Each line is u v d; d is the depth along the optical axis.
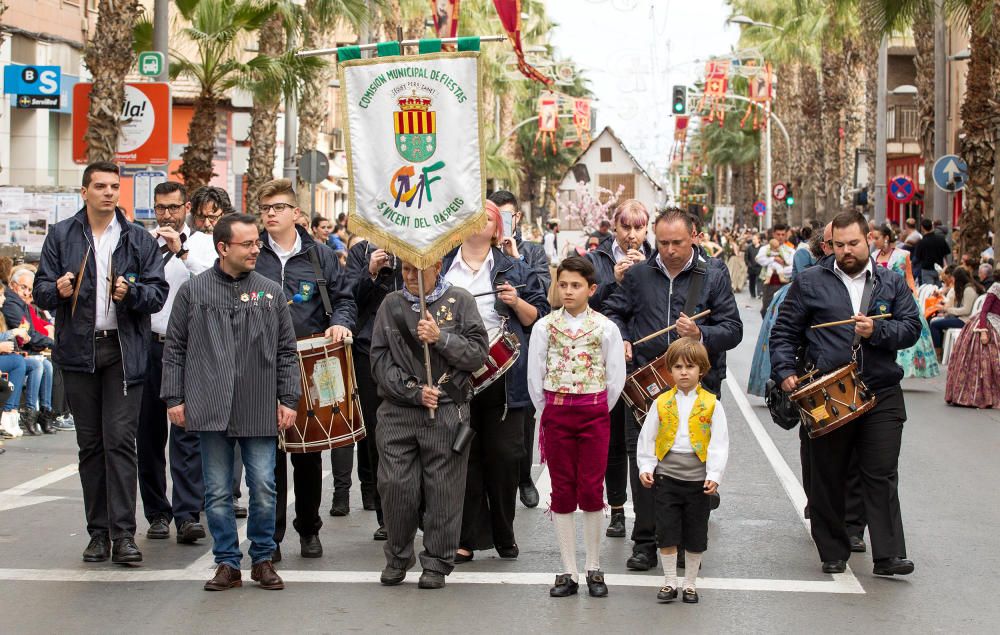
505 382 8.16
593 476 7.53
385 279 9.13
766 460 12.53
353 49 8.20
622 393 8.12
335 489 9.93
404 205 7.87
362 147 7.98
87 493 8.35
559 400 7.57
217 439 7.62
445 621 6.97
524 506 10.27
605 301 9.36
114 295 7.96
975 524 9.72
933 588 7.81
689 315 8.39
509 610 7.20
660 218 8.38
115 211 8.23
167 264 9.34
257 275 7.77
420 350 7.70
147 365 8.64
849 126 47.03
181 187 9.62
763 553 8.67
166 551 8.65
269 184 8.50
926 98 31.23
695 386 7.43
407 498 7.68
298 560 8.42
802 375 8.50
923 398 17.88
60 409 14.58
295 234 8.59
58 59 32.28
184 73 25.30
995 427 14.98
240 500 10.32
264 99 25.55
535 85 84.00
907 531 9.46
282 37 25.52
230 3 24.70
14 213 20.39
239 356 7.61
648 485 7.45
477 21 51.88
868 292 8.12
